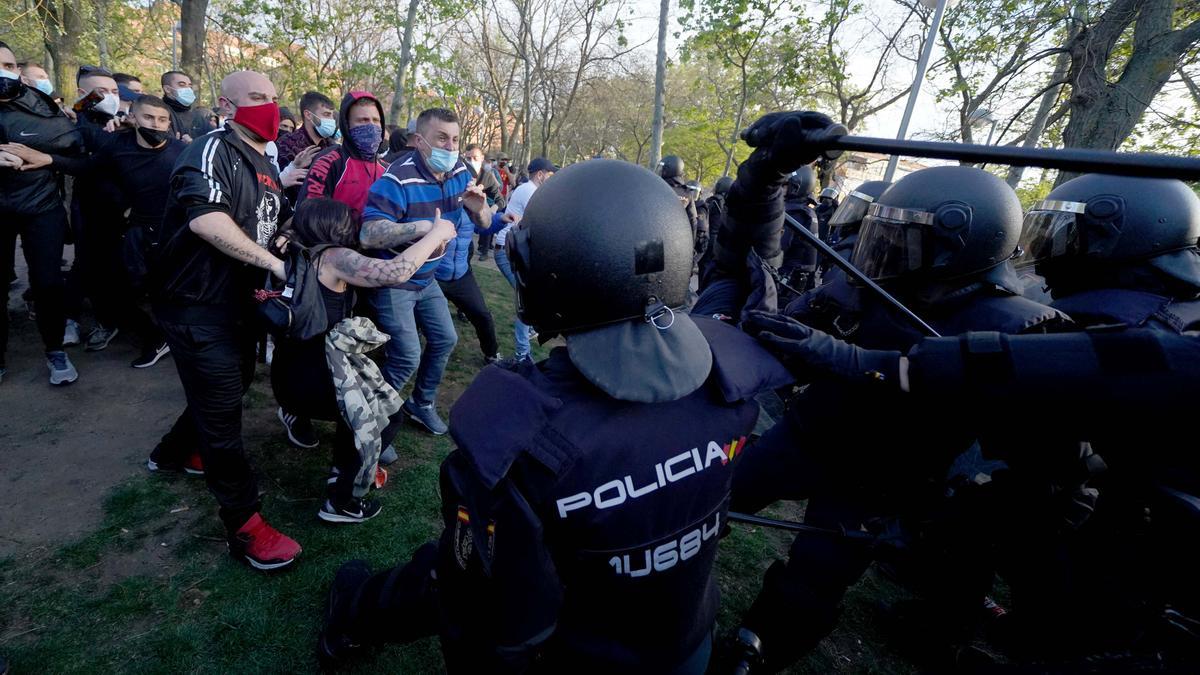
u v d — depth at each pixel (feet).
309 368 7.39
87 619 6.47
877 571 9.36
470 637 3.22
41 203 10.30
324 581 7.39
